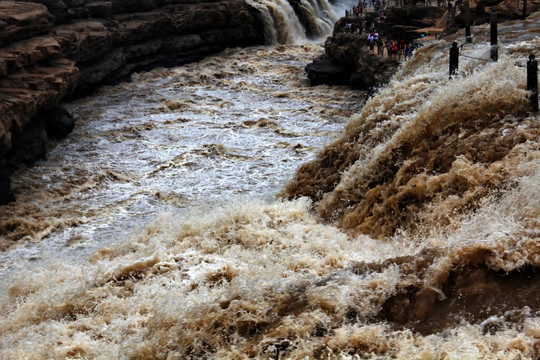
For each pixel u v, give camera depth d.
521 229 7.35
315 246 10.48
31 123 26.03
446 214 10.05
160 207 20.25
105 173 23.16
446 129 11.88
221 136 27.83
